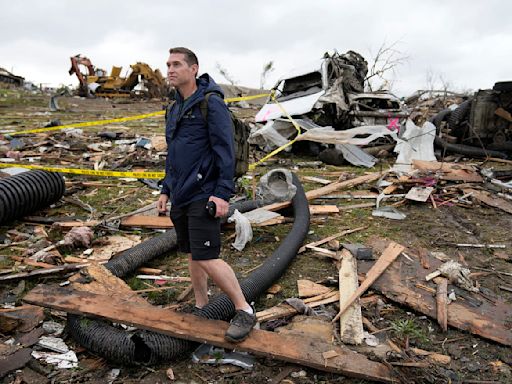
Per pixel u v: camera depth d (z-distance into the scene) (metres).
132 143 11.16
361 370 2.82
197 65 2.82
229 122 2.79
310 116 9.70
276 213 5.67
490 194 6.91
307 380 2.84
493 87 9.84
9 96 26.66
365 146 9.84
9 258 4.48
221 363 2.99
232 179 2.81
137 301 3.36
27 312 3.50
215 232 2.89
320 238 5.24
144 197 6.77
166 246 4.62
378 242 5.02
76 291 3.43
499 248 5.02
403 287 3.96
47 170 6.06
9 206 5.21
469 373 2.95
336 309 3.71
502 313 3.65
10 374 2.84
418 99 17.27
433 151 10.00
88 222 5.45
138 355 2.98
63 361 2.99
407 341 3.25
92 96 28.73
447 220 5.95
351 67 10.75
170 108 2.96
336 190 7.18
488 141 10.37
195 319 3.14
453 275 4.10
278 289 4.03
